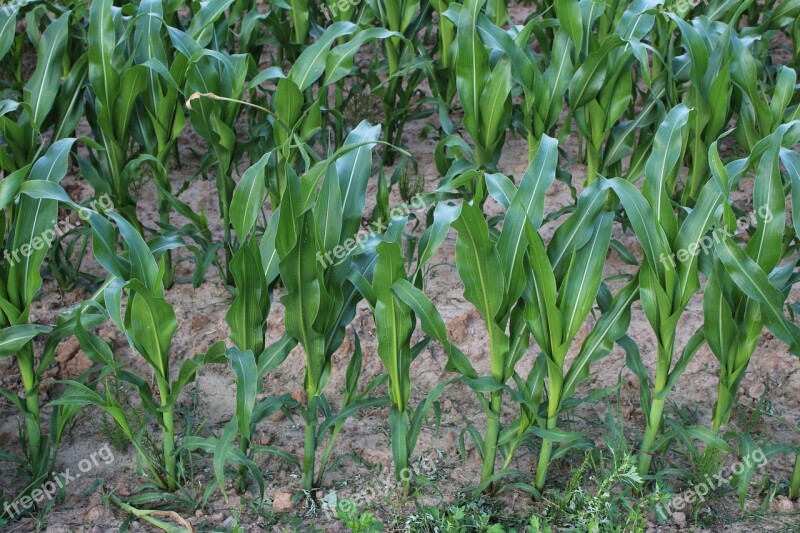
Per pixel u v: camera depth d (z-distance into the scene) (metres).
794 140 3.07
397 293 2.62
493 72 3.75
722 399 2.86
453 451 3.23
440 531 2.82
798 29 4.88
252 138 4.06
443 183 3.72
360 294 2.88
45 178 2.94
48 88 3.60
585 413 3.40
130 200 3.81
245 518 2.92
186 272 4.24
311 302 2.67
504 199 2.76
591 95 3.88
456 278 4.17
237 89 3.75
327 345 2.84
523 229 2.61
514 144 5.37
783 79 3.71
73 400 2.73
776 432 3.31
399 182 4.64
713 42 3.90
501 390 2.86
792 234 3.66
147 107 3.77
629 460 2.83
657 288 2.66
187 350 3.74
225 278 4.02
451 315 3.88
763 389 3.49
